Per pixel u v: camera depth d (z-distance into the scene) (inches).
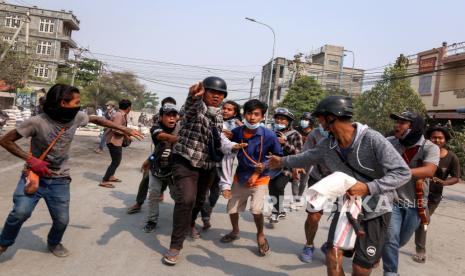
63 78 2025.1
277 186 228.4
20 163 368.8
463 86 1010.7
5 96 1149.1
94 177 335.0
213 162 169.3
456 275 182.1
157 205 199.8
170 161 180.2
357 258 119.0
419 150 148.8
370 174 117.1
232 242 196.4
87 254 161.2
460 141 729.0
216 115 164.9
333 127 116.6
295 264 173.9
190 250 179.6
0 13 2122.3
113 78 2400.3
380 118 990.4
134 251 170.1
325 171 146.0
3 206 216.5
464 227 295.1
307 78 1541.6
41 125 139.0
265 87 2596.0
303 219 259.0
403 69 995.9
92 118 155.9
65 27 2237.9
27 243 165.8
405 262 193.3
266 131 180.1
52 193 147.6
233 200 186.5
